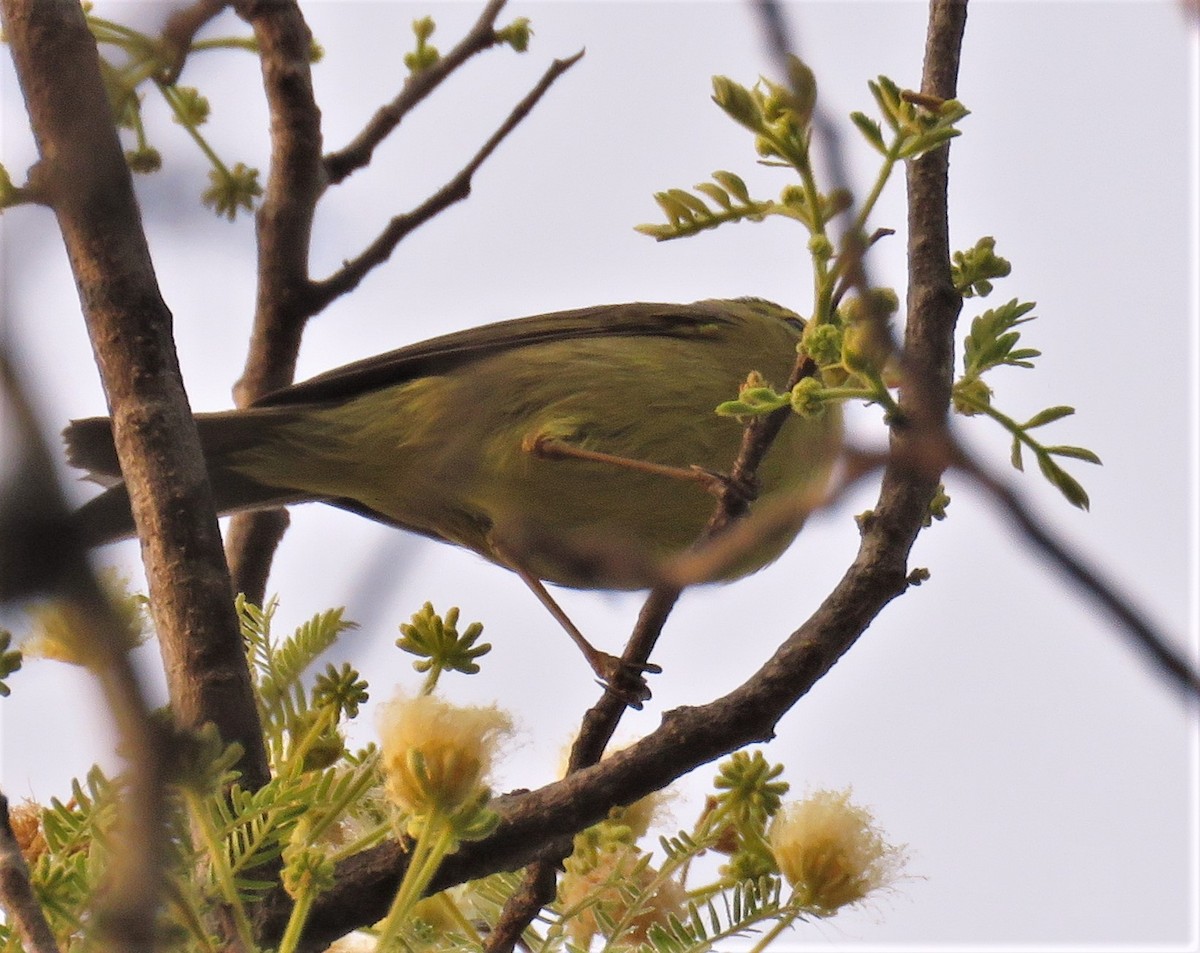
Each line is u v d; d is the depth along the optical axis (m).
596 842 5.49
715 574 3.08
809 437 9.45
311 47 9.31
